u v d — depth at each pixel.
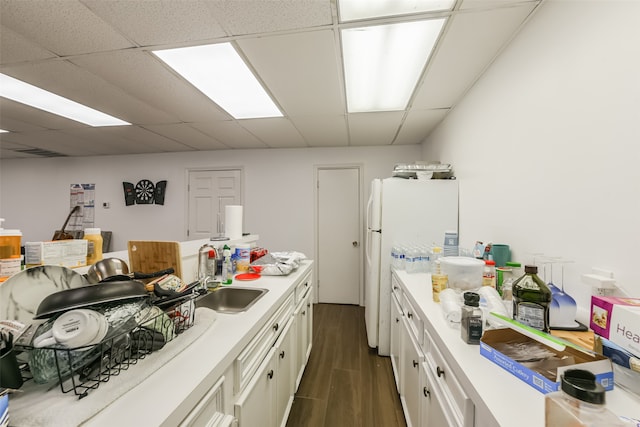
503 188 1.51
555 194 1.11
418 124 2.79
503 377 0.66
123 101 2.21
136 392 0.59
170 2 1.16
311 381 1.91
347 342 2.53
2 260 0.83
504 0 1.15
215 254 1.67
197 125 2.82
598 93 0.90
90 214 4.25
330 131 3.04
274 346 1.23
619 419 0.42
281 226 3.85
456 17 1.26
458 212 2.22
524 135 1.32
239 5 1.18
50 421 0.49
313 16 1.25
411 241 2.24
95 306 0.66
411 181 2.25
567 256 1.04
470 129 1.97
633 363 0.61
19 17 1.24
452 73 1.77
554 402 0.45
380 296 2.29
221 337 0.86
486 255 1.47
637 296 0.77
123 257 1.38
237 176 3.93
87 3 1.16
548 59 1.15
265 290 1.43
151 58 1.60
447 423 0.79
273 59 1.61
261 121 2.70
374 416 1.58
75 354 0.59
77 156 4.27
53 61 1.62
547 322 0.84
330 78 1.83
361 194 3.69
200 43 1.45
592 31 0.93
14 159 4.41
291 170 3.82
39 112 2.44
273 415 1.20
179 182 4.06
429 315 1.08
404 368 1.57
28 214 4.38
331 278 3.76
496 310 0.93
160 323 0.77
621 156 0.82
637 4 0.78
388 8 1.20
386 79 1.86
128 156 4.16
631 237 0.79
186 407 0.58
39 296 0.76
